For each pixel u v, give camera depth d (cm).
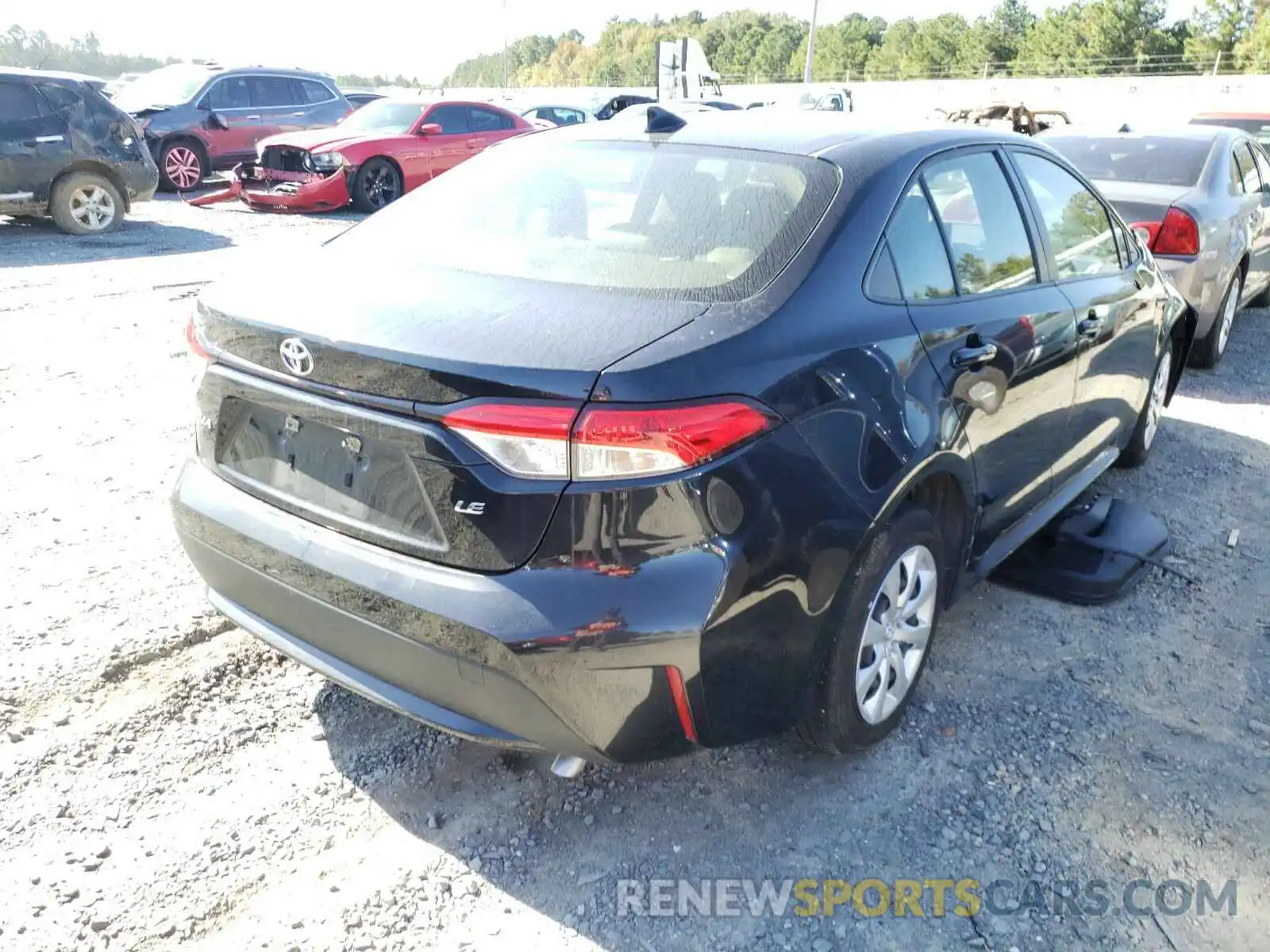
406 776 276
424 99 1398
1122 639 356
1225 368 725
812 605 239
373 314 235
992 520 334
